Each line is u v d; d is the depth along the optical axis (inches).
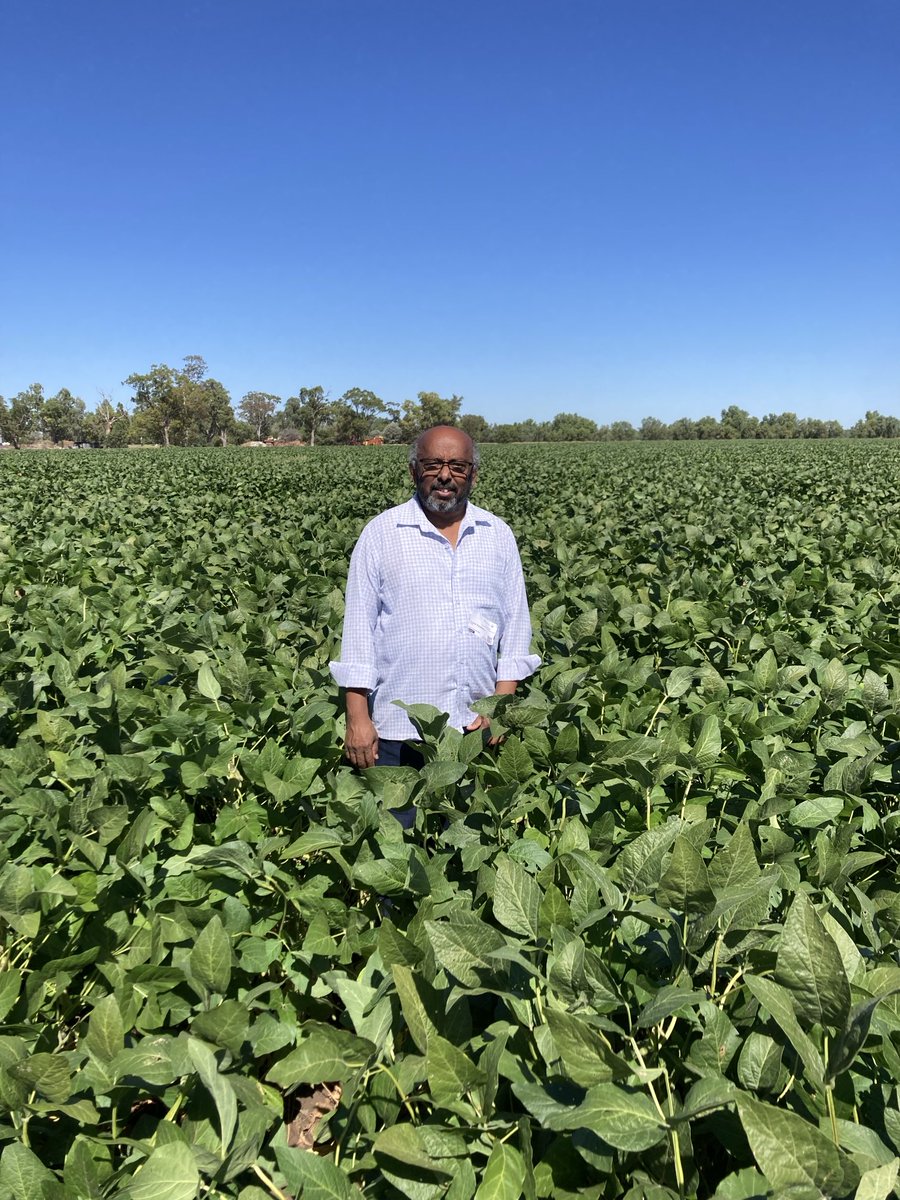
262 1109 67.8
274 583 249.0
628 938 81.3
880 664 161.3
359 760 133.3
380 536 134.7
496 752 138.3
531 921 75.3
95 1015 71.1
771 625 197.8
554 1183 60.9
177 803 108.4
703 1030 71.1
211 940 75.6
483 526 138.2
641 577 266.4
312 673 163.0
